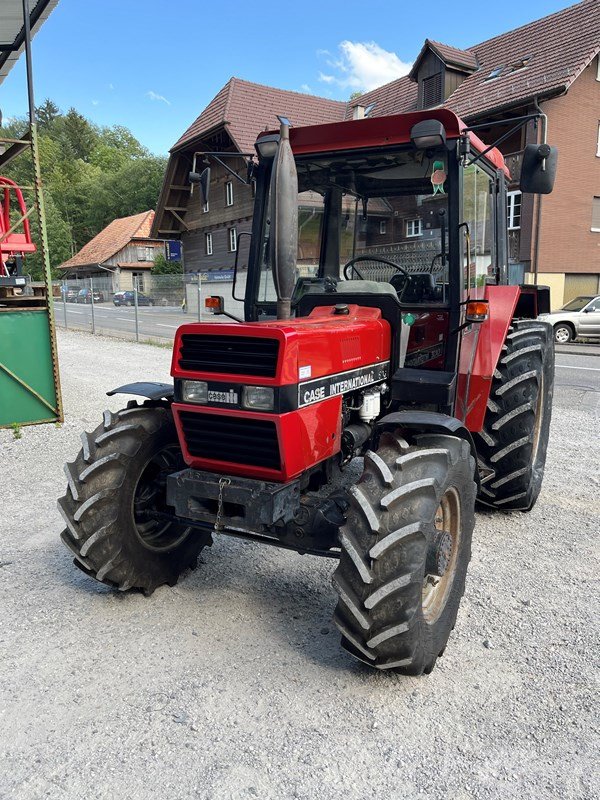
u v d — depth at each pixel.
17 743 2.35
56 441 6.61
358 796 2.11
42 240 6.97
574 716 2.49
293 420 2.66
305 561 3.89
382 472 2.60
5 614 3.23
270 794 2.11
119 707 2.54
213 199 30.50
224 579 3.64
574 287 21.89
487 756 2.29
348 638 2.53
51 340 7.12
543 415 4.80
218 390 2.74
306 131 3.59
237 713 2.50
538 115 3.34
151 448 3.29
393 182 3.78
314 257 4.08
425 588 2.80
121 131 97.56
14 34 9.07
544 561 3.84
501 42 24.47
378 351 3.39
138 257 52.34
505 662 2.85
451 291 3.57
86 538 3.08
